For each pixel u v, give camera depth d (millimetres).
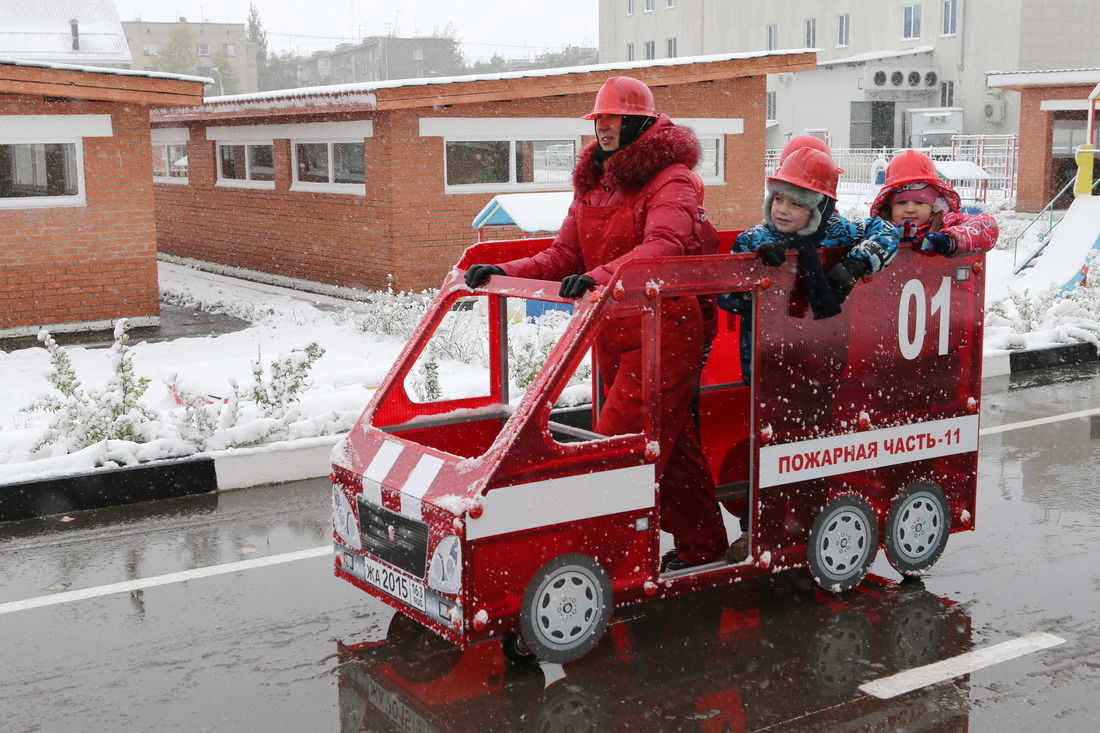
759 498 4750
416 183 15977
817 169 4637
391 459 4516
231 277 20469
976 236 5133
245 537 6137
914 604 5098
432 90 15188
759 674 4375
